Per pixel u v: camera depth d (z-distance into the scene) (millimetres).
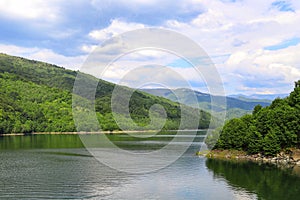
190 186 66062
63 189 64375
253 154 108750
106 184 67250
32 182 70938
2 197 59938
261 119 112062
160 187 64750
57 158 104250
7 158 105312
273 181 72000
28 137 181375
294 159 99938
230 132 112500
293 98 116062
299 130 104000
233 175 77812
